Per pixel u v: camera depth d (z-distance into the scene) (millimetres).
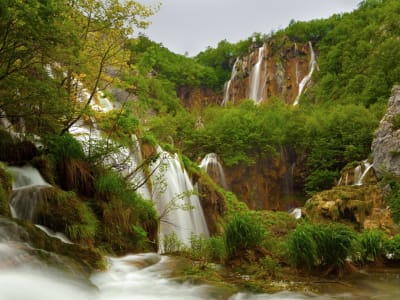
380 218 25984
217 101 93438
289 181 43000
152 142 20594
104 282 7664
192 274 8578
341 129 40562
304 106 60969
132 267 8945
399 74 52438
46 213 10156
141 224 13484
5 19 9602
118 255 10562
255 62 87625
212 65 106625
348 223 26312
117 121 17141
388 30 64375
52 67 14047
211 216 23344
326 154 39750
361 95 53812
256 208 41031
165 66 87812
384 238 11398
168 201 19750
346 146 38375
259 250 10172
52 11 10633
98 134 17344
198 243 11727
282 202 42094
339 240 9344
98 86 17312
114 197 12688
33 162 12008
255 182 41844
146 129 22719
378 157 31297
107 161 15430
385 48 57938
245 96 86500
